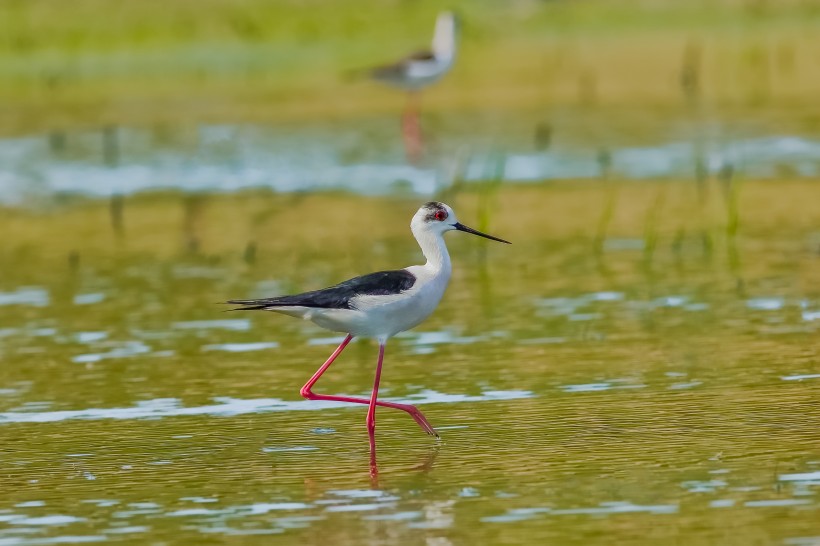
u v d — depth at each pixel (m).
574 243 18.92
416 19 39.78
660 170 23.47
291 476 10.73
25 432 12.05
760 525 9.32
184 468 11.00
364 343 14.76
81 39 37.72
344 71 34.88
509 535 9.33
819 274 16.67
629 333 14.60
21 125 29.70
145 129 28.78
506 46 38.78
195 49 37.12
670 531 9.27
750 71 33.28
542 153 25.30
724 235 18.94
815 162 23.52
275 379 13.55
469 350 14.27
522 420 11.92
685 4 42.97
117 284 17.58
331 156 25.78
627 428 11.55
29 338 15.23
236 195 23.00
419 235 12.26
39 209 22.50
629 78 33.16
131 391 13.23
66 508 10.14
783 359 13.37
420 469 10.79
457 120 29.08
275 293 16.64
